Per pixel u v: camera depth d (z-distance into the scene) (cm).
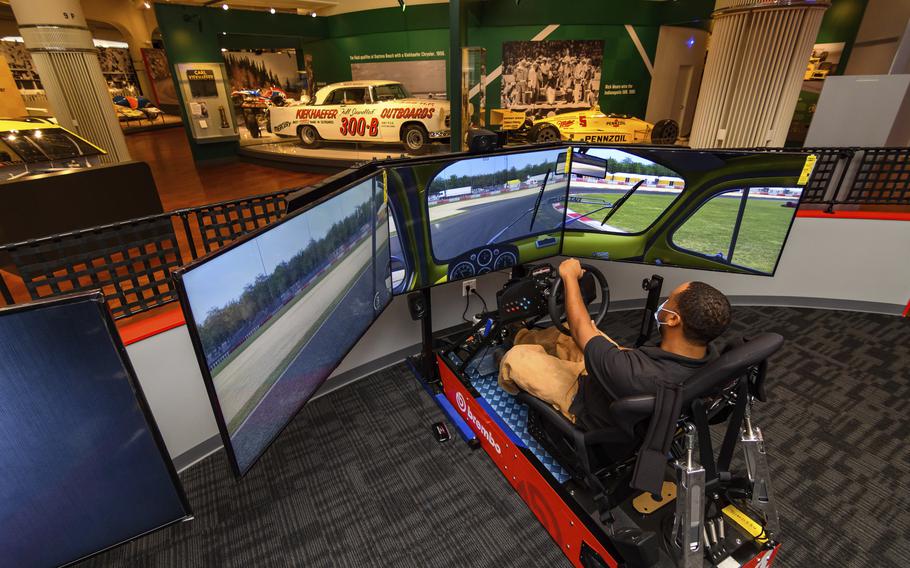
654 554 142
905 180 344
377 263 204
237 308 116
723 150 211
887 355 329
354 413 278
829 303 393
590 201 247
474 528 206
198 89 892
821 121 416
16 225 362
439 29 973
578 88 1032
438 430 254
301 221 138
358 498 222
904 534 203
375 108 807
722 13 423
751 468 146
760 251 231
